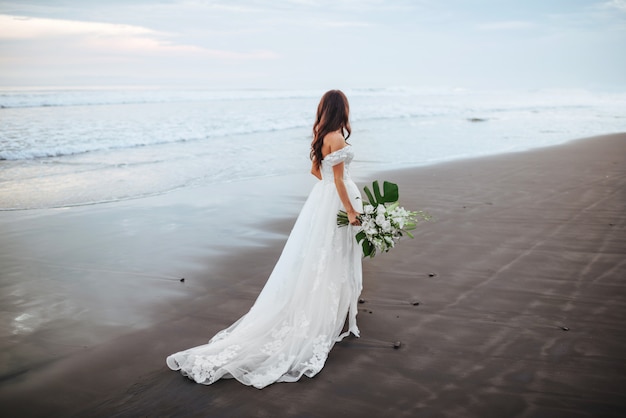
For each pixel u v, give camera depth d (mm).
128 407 2656
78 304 4035
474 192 7859
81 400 2727
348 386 2838
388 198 3391
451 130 17031
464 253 5094
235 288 4359
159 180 9055
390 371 2990
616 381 2812
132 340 3436
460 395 2715
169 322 3717
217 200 7625
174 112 20703
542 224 6035
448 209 6848
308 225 3400
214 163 10797
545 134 15758
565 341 3287
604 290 4090
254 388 2836
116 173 9625
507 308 3822
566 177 8844
